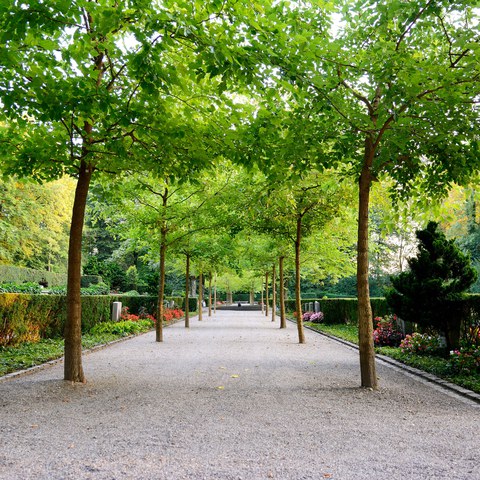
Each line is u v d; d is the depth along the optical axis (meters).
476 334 8.98
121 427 4.43
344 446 3.88
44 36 5.55
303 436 4.16
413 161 7.17
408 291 9.96
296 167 6.92
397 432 4.33
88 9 4.54
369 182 7.00
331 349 11.68
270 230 13.84
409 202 9.38
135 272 43.06
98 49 5.70
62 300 13.35
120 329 15.22
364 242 6.92
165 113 6.07
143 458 3.54
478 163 6.48
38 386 6.36
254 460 3.51
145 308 22.19
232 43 4.75
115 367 8.48
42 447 3.80
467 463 3.48
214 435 4.17
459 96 5.68
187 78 6.27
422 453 3.71
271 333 17.09
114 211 14.22
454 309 9.65
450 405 5.53
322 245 16.31
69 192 28.41
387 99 5.51
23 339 11.09
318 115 7.08
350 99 7.02
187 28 4.45
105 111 5.25
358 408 5.33
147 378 7.28
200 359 9.68
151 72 4.72
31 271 27.77
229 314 36.28
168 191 13.96
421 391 6.39
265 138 6.43
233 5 4.50
